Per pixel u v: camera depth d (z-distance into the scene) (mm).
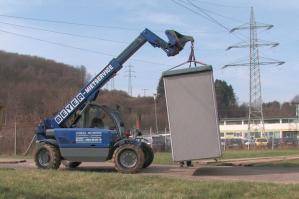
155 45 19078
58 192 12094
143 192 11992
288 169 18984
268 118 125938
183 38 18797
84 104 18516
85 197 11562
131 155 17234
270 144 64438
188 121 16500
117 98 66375
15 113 49906
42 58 84812
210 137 16375
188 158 16422
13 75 79000
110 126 18047
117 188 12672
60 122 18562
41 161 18344
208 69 16453
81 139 17891
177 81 16609
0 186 12445
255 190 12109
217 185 12758
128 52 19000
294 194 11570
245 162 23516
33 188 12430
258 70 73750
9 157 29953
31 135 35875
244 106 138125
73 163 19719
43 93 68125
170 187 12656
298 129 123000
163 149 44781
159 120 87625
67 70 78125
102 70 18781
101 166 20281
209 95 16453
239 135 123562
